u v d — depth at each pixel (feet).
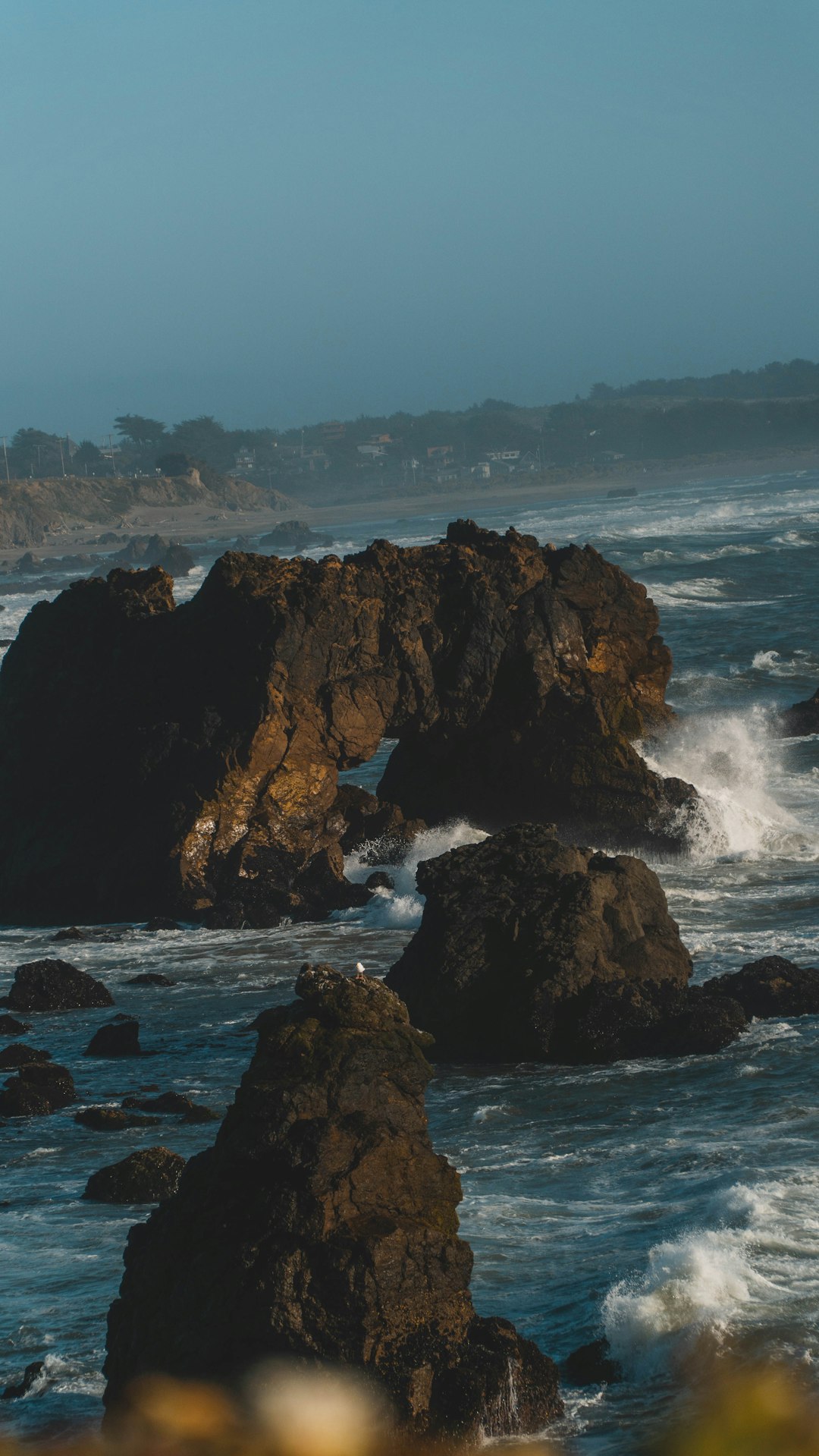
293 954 261.65
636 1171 134.10
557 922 190.39
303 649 318.86
